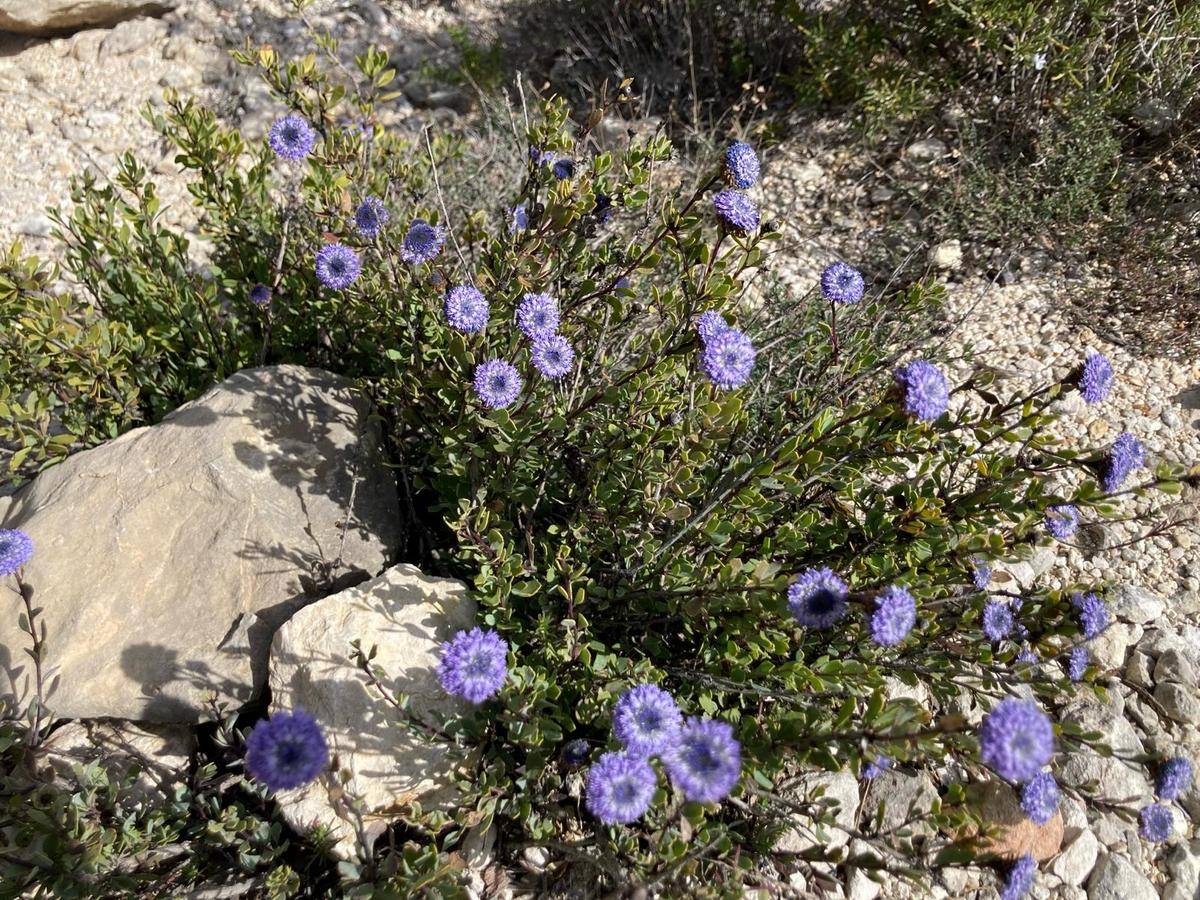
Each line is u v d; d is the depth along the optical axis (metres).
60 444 0.41
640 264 0.36
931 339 0.49
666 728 0.26
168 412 0.45
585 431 0.37
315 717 0.32
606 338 0.39
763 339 0.45
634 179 0.37
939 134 0.60
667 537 0.34
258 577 0.36
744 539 0.36
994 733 0.23
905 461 0.42
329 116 0.41
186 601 0.35
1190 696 0.34
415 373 0.38
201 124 0.44
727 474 0.32
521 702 0.29
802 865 0.31
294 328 0.47
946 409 0.31
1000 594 0.32
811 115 0.65
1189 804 0.33
